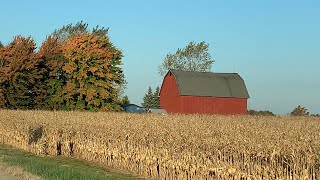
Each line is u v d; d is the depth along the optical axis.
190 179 21.47
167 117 34.38
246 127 24.28
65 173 19.73
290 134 20.23
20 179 18.86
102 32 104.25
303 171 16.72
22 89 60.75
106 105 63.50
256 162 18.47
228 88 73.38
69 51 62.25
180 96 70.62
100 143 28.91
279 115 56.81
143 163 24.64
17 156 29.11
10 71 60.12
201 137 21.58
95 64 62.62
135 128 27.09
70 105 62.41
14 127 37.19
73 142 32.12
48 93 62.84
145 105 126.44
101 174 22.78
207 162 20.42
